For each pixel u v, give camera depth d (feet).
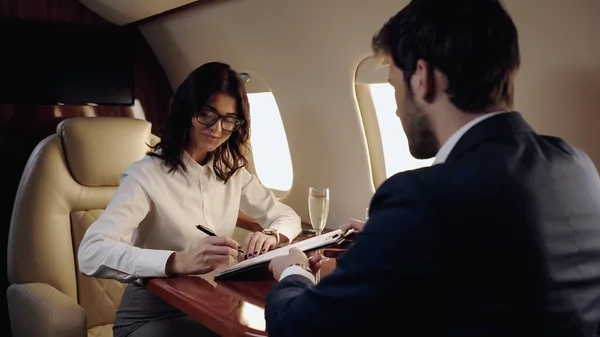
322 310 2.71
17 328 6.61
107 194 7.38
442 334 2.55
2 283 9.04
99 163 7.23
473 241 2.44
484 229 2.45
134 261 4.90
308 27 6.73
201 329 5.21
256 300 4.36
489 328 2.47
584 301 2.65
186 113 5.62
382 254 2.53
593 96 4.50
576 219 2.69
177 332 5.14
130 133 7.53
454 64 2.73
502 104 2.86
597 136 4.61
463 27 2.72
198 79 5.57
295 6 6.62
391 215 2.56
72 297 6.96
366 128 7.21
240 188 6.34
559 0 4.40
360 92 6.99
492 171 2.54
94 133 7.27
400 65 2.94
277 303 3.13
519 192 2.52
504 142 2.71
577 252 2.65
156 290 4.71
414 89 2.91
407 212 2.51
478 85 2.74
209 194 5.93
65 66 9.10
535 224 2.51
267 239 5.90
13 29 8.63
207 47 8.68
